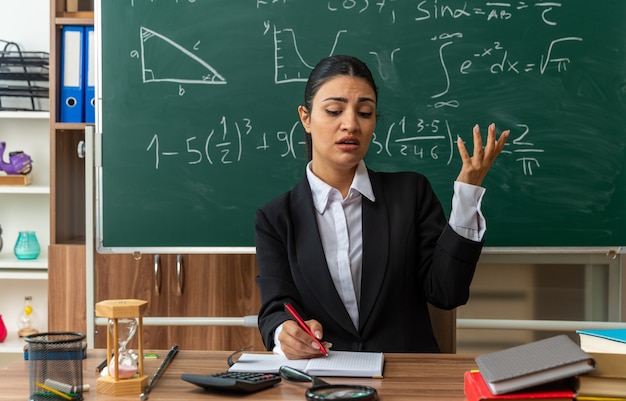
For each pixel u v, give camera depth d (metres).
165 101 2.54
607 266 2.66
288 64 2.54
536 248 2.53
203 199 2.55
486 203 2.53
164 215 2.55
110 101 2.55
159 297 2.59
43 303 3.23
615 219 2.53
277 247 1.78
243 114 2.54
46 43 3.17
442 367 1.35
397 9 2.52
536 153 2.52
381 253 1.74
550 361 1.02
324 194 1.79
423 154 2.53
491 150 1.55
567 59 2.52
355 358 1.37
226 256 2.59
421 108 2.53
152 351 1.51
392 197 1.80
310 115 1.79
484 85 2.52
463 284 1.62
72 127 2.71
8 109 3.09
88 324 2.54
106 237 2.55
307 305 1.73
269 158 2.54
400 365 1.36
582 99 2.52
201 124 2.54
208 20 2.54
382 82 2.53
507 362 1.09
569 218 2.53
